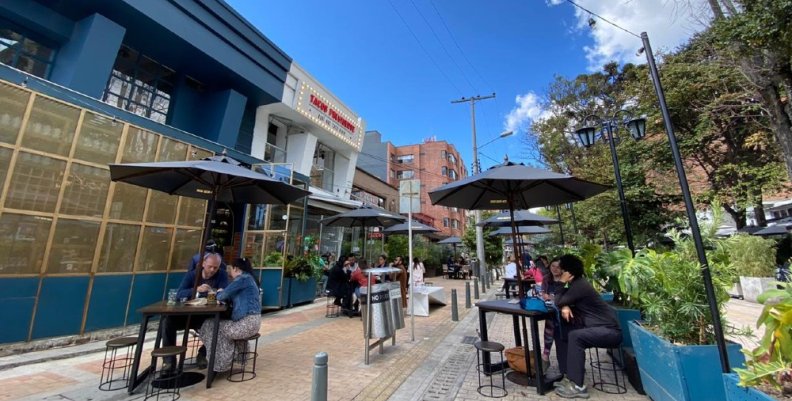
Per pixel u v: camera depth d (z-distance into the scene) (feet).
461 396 13.96
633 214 38.11
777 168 39.99
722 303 12.63
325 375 10.62
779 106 24.12
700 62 42.91
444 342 22.57
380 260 33.17
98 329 21.85
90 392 13.58
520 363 15.75
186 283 17.11
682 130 47.29
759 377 8.53
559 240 55.06
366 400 13.39
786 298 9.10
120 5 26.13
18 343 18.40
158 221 25.71
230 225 36.81
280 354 19.15
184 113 35.78
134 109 31.63
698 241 11.36
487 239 91.81
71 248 20.83
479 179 15.84
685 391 10.36
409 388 14.80
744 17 18.56
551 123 79.36
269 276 33.17
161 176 17.60
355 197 73.46
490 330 26.40
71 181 20.94
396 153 161.99
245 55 36.96
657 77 12.76
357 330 25.32
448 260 92.58
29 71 25.03
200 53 32.53
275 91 41.37
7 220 18.34
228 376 15.51
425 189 154.40
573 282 14.88
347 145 59.11
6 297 18.13
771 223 53.36
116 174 16.22
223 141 36.29
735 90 39.81
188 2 30.37
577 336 13.92
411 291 23.36
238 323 15.31
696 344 11.93
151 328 24.62
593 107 75.46
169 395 13.44
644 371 13.34
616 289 18.66
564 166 75.15
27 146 19.20
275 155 48.52
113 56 27.09
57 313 20.02
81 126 21.59
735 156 46.19
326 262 46.96
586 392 13.64
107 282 22.48
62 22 25.94
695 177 49.98
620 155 46.24
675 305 12.57
